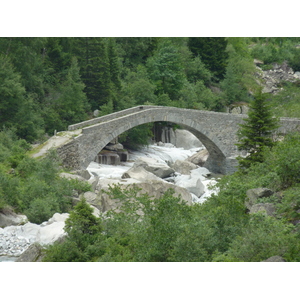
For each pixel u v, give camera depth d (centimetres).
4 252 2148
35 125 5856
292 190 2194
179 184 4203
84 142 4888
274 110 7456
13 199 2744
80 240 1919
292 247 1599
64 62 7381
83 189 3247
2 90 5391
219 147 5962
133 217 2264
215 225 1839
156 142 7831
